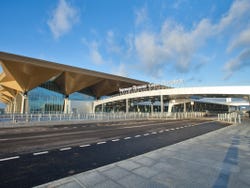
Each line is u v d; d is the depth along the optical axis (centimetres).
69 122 2169
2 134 1173
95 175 412
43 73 3969
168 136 1103
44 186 354
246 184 364
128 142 894
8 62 3288
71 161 557
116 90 6300
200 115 5181
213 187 350
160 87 4503
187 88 3039
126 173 425
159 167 469
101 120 2619
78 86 5094
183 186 354
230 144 777
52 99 4972
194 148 695
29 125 1809
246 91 2359
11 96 6688
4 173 450
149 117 3762
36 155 630
